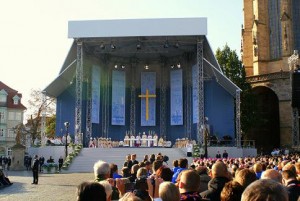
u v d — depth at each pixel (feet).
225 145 157.58
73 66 163.02
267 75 223.92
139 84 196.03
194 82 176.76
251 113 213.05
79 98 154.30
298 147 187.62
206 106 178.50
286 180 23.72
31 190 74.79
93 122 174.81
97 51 176.76
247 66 244.22
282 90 217.15
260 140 230.68
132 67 195.42
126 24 153.89
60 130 177.78
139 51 181.68
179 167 37.35
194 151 143.74
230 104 177.99
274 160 74.84
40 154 150.82
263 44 234.58
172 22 153.38
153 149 147.54
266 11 236.22
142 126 192.44
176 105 186.91
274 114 232.12
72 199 61.16
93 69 176.24
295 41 227.20
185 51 184.85
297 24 227.40
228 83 166.71
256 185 10.69
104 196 13.62
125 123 193.06
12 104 328.08
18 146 152.87
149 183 26.55
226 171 23.38
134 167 36.81
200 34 152.35
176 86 187.93
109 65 191.31
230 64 221.25
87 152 145.28
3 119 322.34
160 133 190.60
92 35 153.58
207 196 22.38
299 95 112.37
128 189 30.30
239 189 16.20
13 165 152.15
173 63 192.03
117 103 188.55
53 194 68.18
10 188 79.05
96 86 178.40
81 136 153.07
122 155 145.07
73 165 136.56
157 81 195.42
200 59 154.40
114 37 155.22
